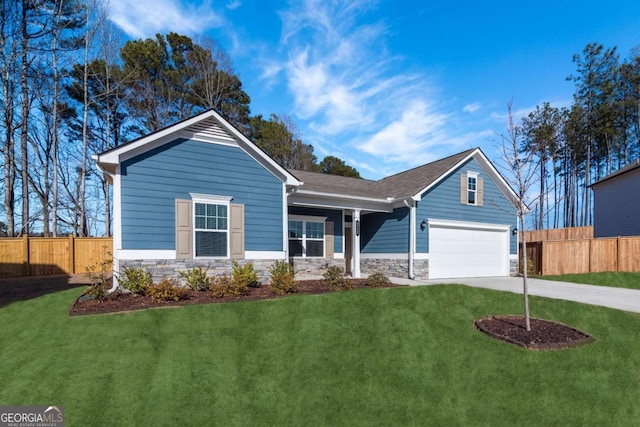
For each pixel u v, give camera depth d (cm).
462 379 530
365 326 683
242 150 1028
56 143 2061
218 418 432
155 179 895
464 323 723
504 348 609
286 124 3484
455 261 1486
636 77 2762
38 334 590
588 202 3281
